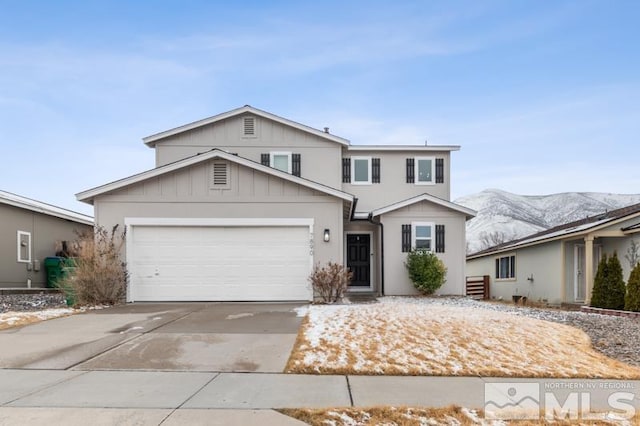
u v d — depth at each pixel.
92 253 11.98
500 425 4.29
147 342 7.36
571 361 6.58
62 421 4.16
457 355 6.64
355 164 18.73
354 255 17.52
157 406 4.57
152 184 12.76
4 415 4.30
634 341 8.03
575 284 15.88
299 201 12.82
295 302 12.49
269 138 17.97
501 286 21.47
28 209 17.33
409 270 16.14
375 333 7.77
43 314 9.95
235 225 12.73
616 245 15.07
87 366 6.08
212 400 4.77
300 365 6.05
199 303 12.30
